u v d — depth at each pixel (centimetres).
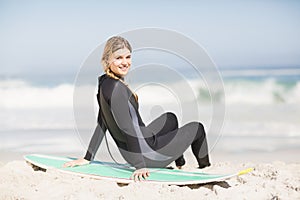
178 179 675
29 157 809
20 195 616
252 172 775
